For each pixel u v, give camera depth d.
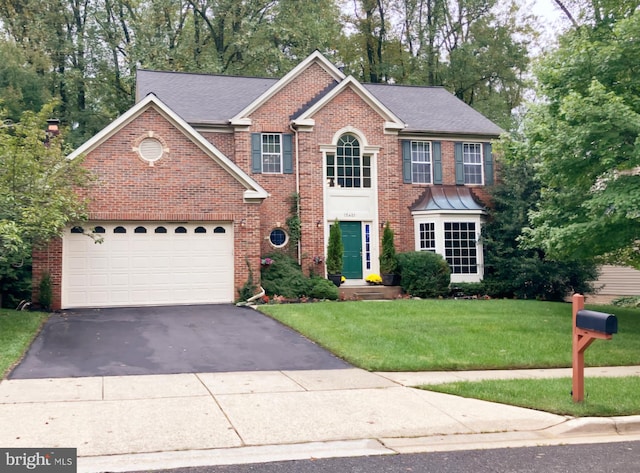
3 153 13.70
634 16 13.19
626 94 13.98
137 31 33.56
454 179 24.09
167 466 5.96
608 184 13.91
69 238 17.42
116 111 36.06
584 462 6.28
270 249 21.59
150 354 11.45
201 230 18.55
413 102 25.78
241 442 6.68
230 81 24.61
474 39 39.03
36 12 33.41
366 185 22.67
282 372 10.23
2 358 10.45
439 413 7.88
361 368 10.62
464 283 22.38
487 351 11.79
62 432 6.79
